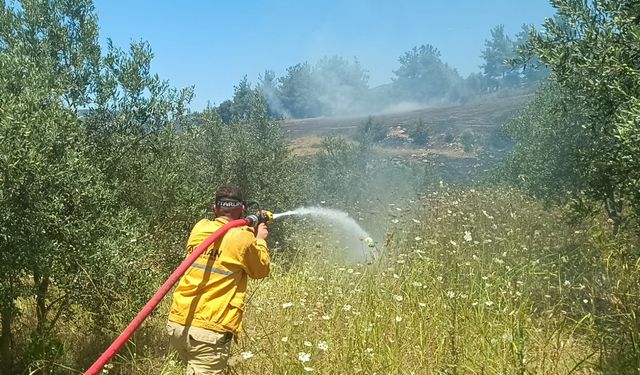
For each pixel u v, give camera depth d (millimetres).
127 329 3639
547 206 9297
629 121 4469
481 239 7566
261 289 7164
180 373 5066
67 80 6707
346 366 4715
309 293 6621
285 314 5883
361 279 6531
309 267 7832
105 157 7039
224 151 11320
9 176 5020
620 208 6742
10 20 6766
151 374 5613
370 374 4660
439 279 6145
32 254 5305
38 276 5844
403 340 5254
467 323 5289
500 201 10586
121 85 7246
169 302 7055
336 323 5426
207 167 10992
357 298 6035
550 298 6180
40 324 6230
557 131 8984
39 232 5434
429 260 6664
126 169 7273
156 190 7316
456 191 12297
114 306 6355
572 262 6695
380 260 6848
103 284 6152
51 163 5625
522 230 8344
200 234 4344
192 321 4086
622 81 5078
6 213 5117
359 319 5383
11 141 5043
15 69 5914
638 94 4922
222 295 4137
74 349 6637
